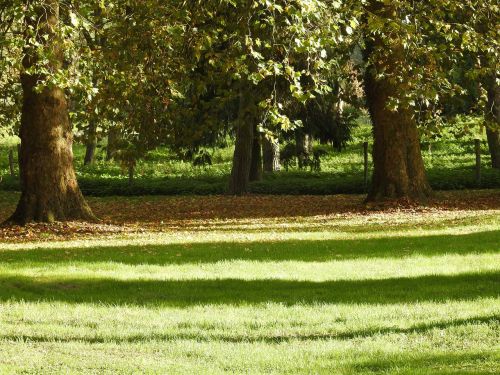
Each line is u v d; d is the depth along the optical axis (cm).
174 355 1013
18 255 2123
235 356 992
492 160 4847
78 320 1296
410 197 3481
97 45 2730
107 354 1026
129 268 1867
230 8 2280
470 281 1593
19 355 1019
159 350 1047
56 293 1588
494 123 3070
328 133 4572
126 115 3303
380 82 3456
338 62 3516
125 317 1314
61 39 2097
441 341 1048
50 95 2908
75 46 2328
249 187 4372
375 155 3528
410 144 3500
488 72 2698
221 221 3156
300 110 4378
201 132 3597
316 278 1706
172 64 2703
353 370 898
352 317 1258
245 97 3778
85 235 2706
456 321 1180
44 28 2595
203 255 2080
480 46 2533
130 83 2688
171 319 1286
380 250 2111
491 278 1617
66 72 2092
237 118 4178
